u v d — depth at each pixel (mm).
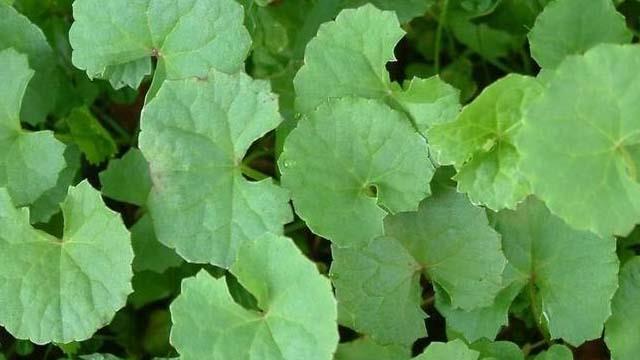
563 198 304
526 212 357
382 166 347
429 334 398
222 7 357
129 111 446
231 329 330
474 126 335
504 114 334
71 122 413
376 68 355
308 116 345
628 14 415
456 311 362
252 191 348
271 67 419
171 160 349
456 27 427
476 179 339
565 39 366
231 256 346
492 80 440
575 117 302
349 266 353
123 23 361
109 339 409
